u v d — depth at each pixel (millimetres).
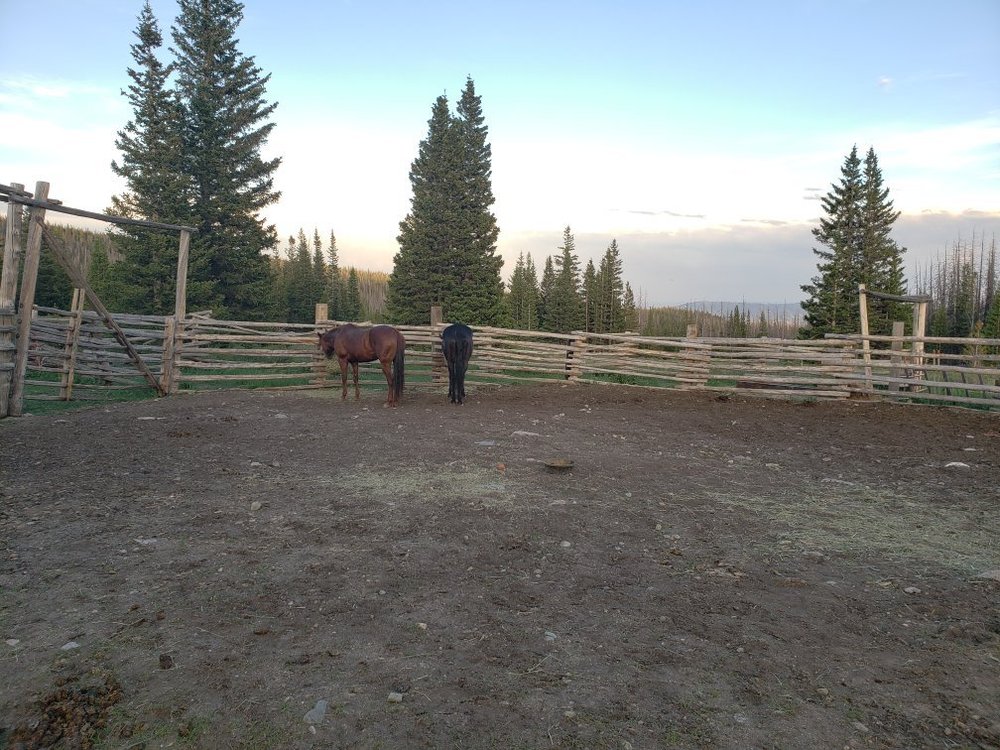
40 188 9891
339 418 10133
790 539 5160
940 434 9992
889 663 3309
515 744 2605
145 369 12516
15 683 2895
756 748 2617
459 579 4203
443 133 44438
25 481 6109
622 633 3561
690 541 5051
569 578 4285
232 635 3385
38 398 11500
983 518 5805
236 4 33750
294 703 2822
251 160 33406
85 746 2514
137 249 29547
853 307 40594
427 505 5684
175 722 2678
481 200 44812
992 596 4121
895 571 4539
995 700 2984
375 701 2857
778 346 14328
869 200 40125
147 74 31312
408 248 44438
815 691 3041
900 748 2631
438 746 2580
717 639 3521
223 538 4785
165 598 3781
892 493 6637
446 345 12234
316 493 6000
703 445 8969
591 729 2711
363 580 4125
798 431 10219
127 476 6391
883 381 13156
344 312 74750
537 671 3146
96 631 3373
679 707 2887
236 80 33125
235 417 9922
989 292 83812
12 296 9609
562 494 6152
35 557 4328
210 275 32094
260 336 13805
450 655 3268
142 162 30578
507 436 8922
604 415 11273
